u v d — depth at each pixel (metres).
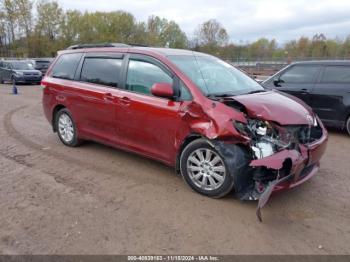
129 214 3.60
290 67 7.86
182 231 3.29
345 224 3.43
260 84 5.17
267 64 27.03
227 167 3.69
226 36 73.81
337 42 57.72
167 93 4.06
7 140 6.55
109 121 5.02
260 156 3.55
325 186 4.34
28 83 21.03
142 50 4.74
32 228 3.33
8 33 53.12
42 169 4.91
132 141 4.77
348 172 4.85
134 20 73.12
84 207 3.75
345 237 3.20
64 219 3.50
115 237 3.19
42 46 54.19
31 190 4.19
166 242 3.11
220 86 4.41
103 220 3.48
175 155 4.24
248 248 3.03
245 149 3.62
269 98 4.22
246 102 3.83
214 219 3.51
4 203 3.85
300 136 3.82
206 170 3.93
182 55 4.76
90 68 5.45
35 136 6.87
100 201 3.90
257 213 3.34
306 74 7.55
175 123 4.11
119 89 4.85
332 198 4.00
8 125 8.02
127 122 4.72
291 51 57.38
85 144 6.15
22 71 20.44
